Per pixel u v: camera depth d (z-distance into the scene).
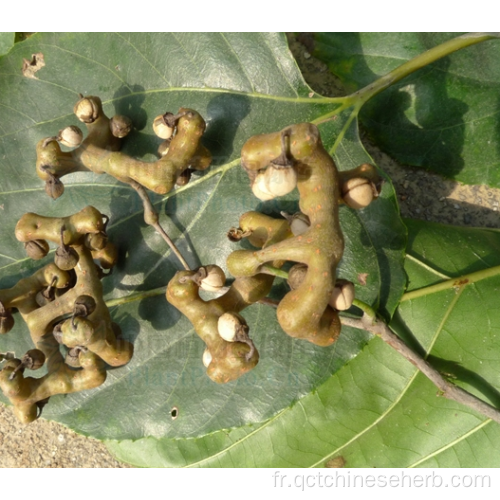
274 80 0.20
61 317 0.20
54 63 0.21
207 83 0.20
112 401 0.21
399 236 0.19
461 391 0.19
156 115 0.21
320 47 0.23
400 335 0.21
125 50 0.21
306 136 0.15
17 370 0.19
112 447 0.23
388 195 0.19
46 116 0.22
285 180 0.15
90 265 0.19
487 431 0.21
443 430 0.21
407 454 0.21
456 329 0.20
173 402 0.20
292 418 0.22
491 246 0.21
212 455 0.23
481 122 0.22
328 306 0.16
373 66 0.23
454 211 0.22
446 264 0.21
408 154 0.23
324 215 0.15
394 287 0.19
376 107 0.23
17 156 0.22
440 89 0.22
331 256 0.15
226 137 0.20
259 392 0.20
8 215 0.22
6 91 0.22
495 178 0.22
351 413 0.21
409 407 0.21
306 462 0.22
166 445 0.23
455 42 0.20
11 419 0.25
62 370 0.19
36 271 0.21
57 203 0.22
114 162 0.19
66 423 0.21
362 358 0.21
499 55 0.22
